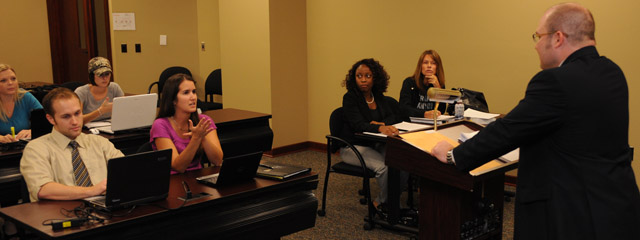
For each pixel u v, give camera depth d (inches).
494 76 178.4
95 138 94.3
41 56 285.3
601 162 66.2
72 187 80.7
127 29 271.0
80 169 89.4
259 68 225.6
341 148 146.6
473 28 181.2
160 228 76.8
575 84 65.6
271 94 222.7
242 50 231.8
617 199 65.8
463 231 99.9
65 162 88.1
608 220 64.8
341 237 133.4
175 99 104.1
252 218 87.4
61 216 72.8
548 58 71.9
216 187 87.3
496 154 72.1
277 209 91.0
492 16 176.1
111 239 71.7
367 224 138.3
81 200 80.2
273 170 95.2
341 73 221.9
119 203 74.4
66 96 87.9
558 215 66.9
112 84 161.9
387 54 205.9
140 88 280.4
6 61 274.5
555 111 66.1
